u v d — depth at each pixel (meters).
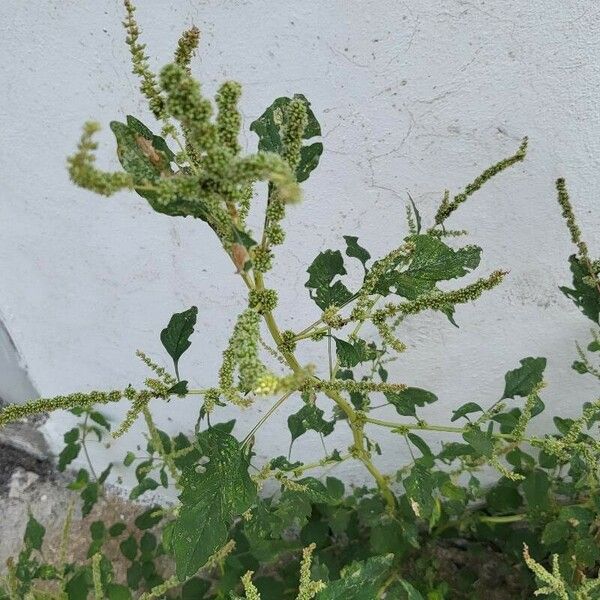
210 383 0.63
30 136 0.47
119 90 0.44
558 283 0.52
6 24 0.41
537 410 0.43
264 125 0.32
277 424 0.65
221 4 0.39
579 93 0.42
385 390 0.32
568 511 0.49
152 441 0.54
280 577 0.70
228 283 0.53
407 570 0.66
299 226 0.49
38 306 0.60
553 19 0.39
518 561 0.62
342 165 0.46
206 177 0.22
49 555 0.73
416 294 0.33
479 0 0.38
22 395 0.75
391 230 0.49
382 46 0.40
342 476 0.70
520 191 0.47
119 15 0.40
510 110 0.43
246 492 0.33
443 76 0.41
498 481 0.67
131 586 0.63
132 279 0.55
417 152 0.45
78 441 0.74
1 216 0.52
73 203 0.50
